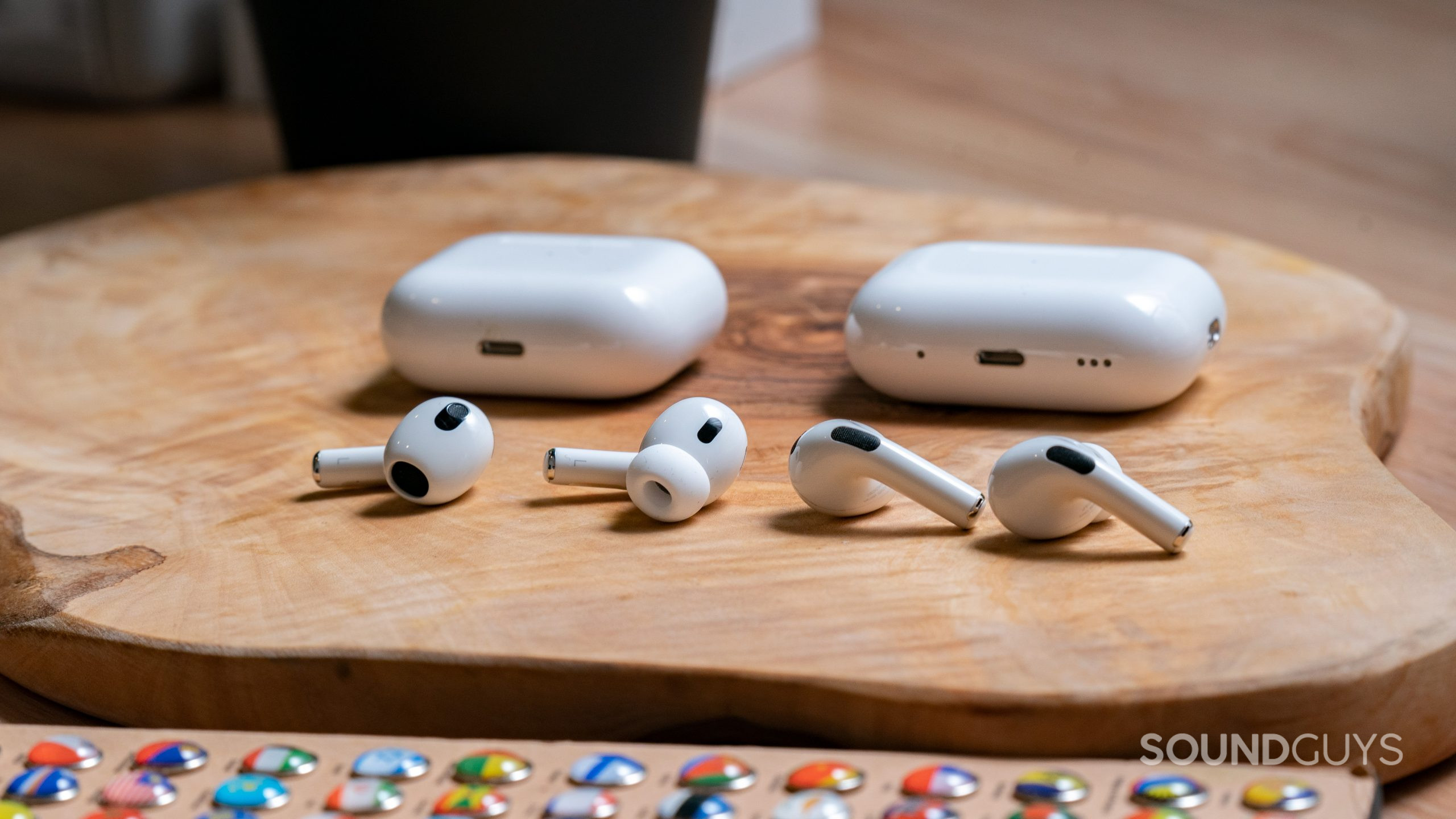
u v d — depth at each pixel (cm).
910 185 151
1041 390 75
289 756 52
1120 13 211
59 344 89
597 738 56
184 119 171
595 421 77
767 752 52
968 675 53
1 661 62
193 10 173
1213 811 48
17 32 170
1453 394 93
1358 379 79
